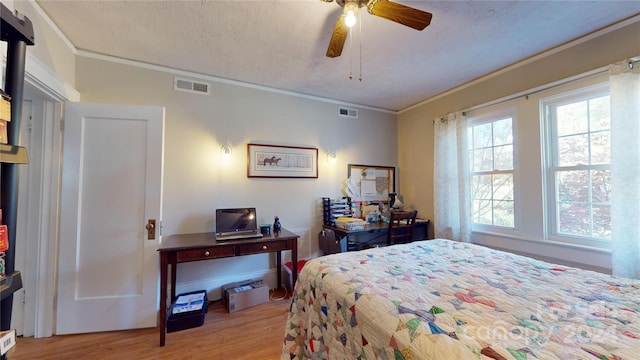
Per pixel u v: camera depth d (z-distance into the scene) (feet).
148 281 7.00
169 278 8.40
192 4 5.64
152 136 7.14
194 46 7.30
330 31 6.63
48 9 5.73
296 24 6.35
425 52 7.66
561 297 3.46
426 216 11.63
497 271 4.54
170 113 8.56
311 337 4.35
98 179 6.82
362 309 3.43
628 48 6.10
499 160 8.99
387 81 9.70
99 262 6.76
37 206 6.47
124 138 7.00
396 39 6.98
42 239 6.47
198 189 8.88
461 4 5.66
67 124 6.66
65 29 6.48
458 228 10.01
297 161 10.55
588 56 6.75
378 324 3.11
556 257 7.34
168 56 7.86
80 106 6.75
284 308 8.14
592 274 4.35
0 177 2.80
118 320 6.79
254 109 9.85
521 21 6.24
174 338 6.50
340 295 3.88
